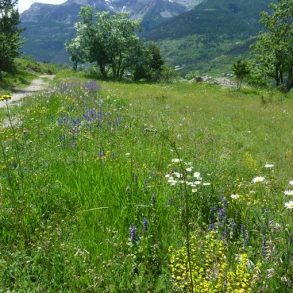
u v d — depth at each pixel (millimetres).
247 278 3861
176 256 4297
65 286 4141
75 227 5094
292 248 4188
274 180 8086
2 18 56719
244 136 16406
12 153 8969
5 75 65250
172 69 93500
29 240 4969
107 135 11617
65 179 6500
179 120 18188
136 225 5148
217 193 6199
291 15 64250
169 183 6582
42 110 16375
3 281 4137
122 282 4117
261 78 66250
